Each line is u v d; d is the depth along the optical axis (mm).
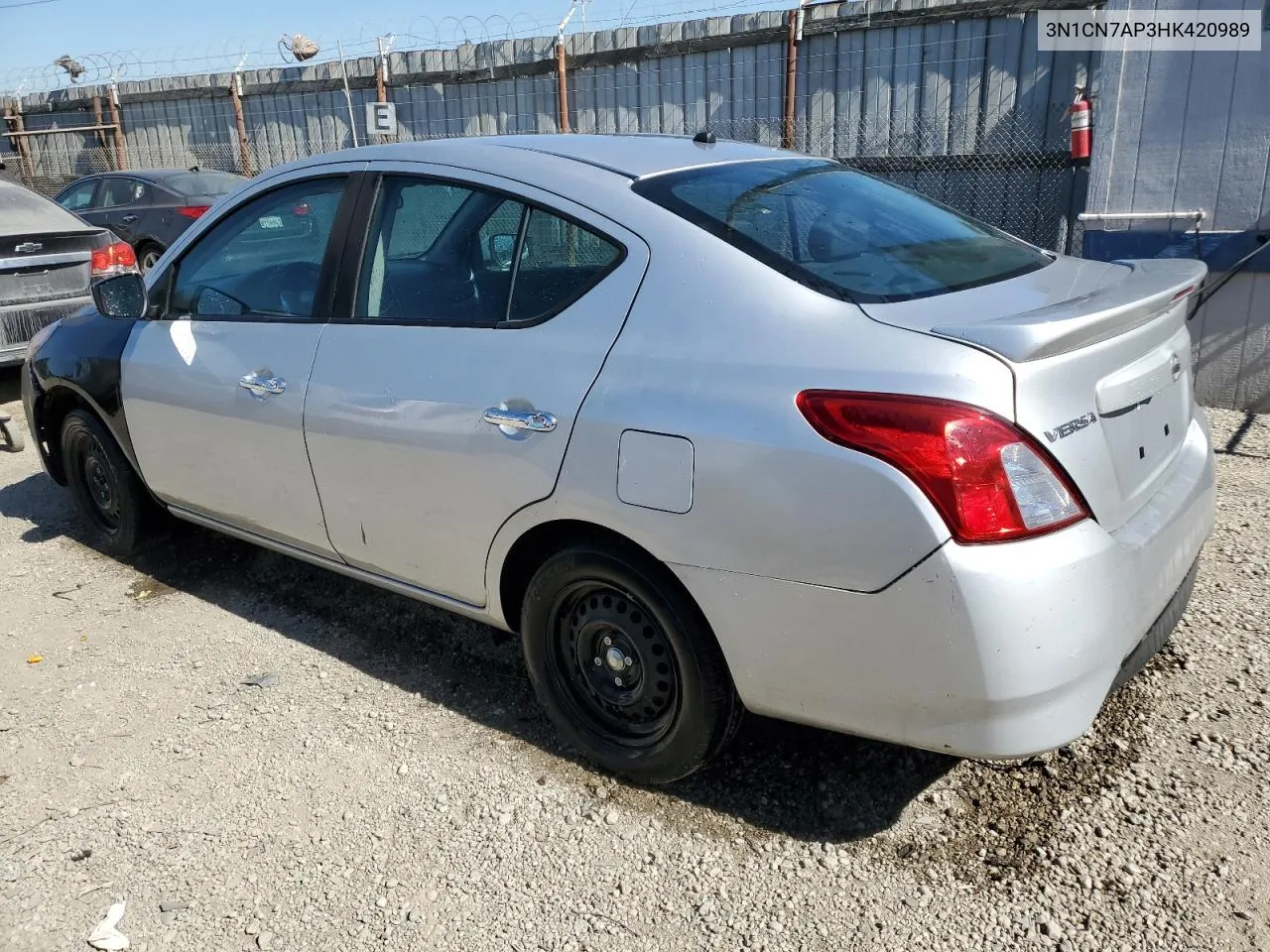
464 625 3719
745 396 2273
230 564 4355
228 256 3648
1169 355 2605
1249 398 5855
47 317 6676
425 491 2943
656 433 2383
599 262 2648
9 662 3623
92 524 4617
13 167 18203
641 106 10461
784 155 3275
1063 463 2107
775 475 2205
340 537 3309
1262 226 5594
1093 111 7809
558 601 2762
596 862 2533
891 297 2387
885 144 8984
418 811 2746
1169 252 5859
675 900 2398
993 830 2537
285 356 3320
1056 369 2123
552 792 2797
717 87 9891
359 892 2477
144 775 2947
